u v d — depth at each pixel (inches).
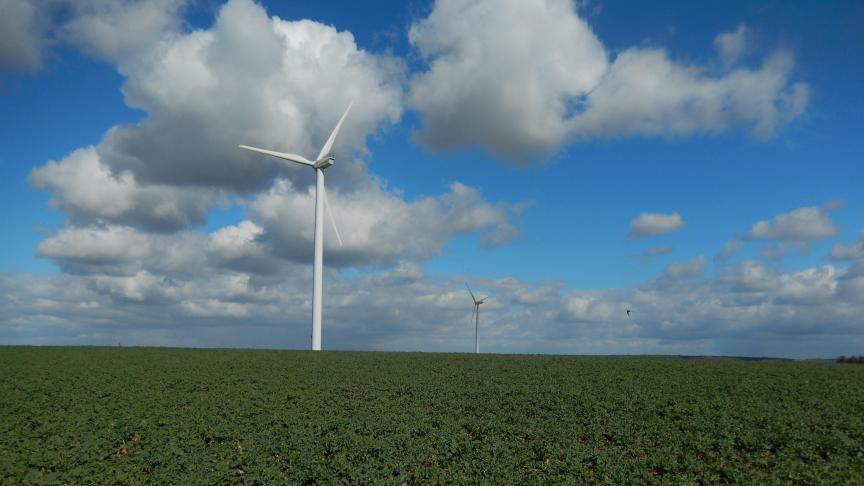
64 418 956.6
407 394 1202.6
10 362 1576.0
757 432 849.5
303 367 1579.7
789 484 647.8
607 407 1050.7
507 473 698.2
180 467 728.3
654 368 1616.6
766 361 1883.6
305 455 762.8
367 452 783.1
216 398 1130.0
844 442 790.5
